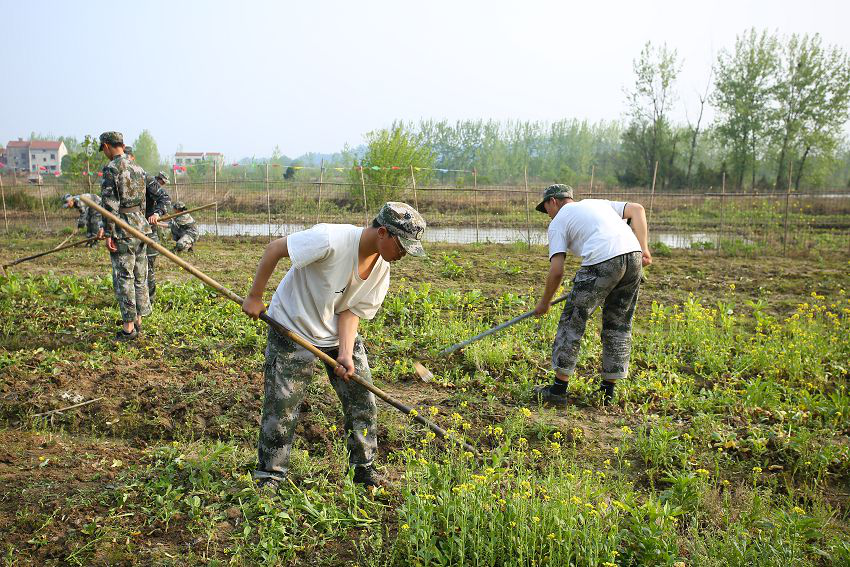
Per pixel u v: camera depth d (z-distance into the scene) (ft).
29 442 15.55
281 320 12.62
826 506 14.08
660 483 14.93
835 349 24.30
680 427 17.67
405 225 11.60
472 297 31.07
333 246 11.94
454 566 11.11
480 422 17.57
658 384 19.38
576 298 18.63
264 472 13.19
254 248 54.03
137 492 12.89
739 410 18.67
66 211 74.43
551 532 11.46
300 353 12.78
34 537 11.67
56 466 14.26
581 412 18.86
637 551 11.47
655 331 25.54
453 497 12.48
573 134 258.37
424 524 11.46
